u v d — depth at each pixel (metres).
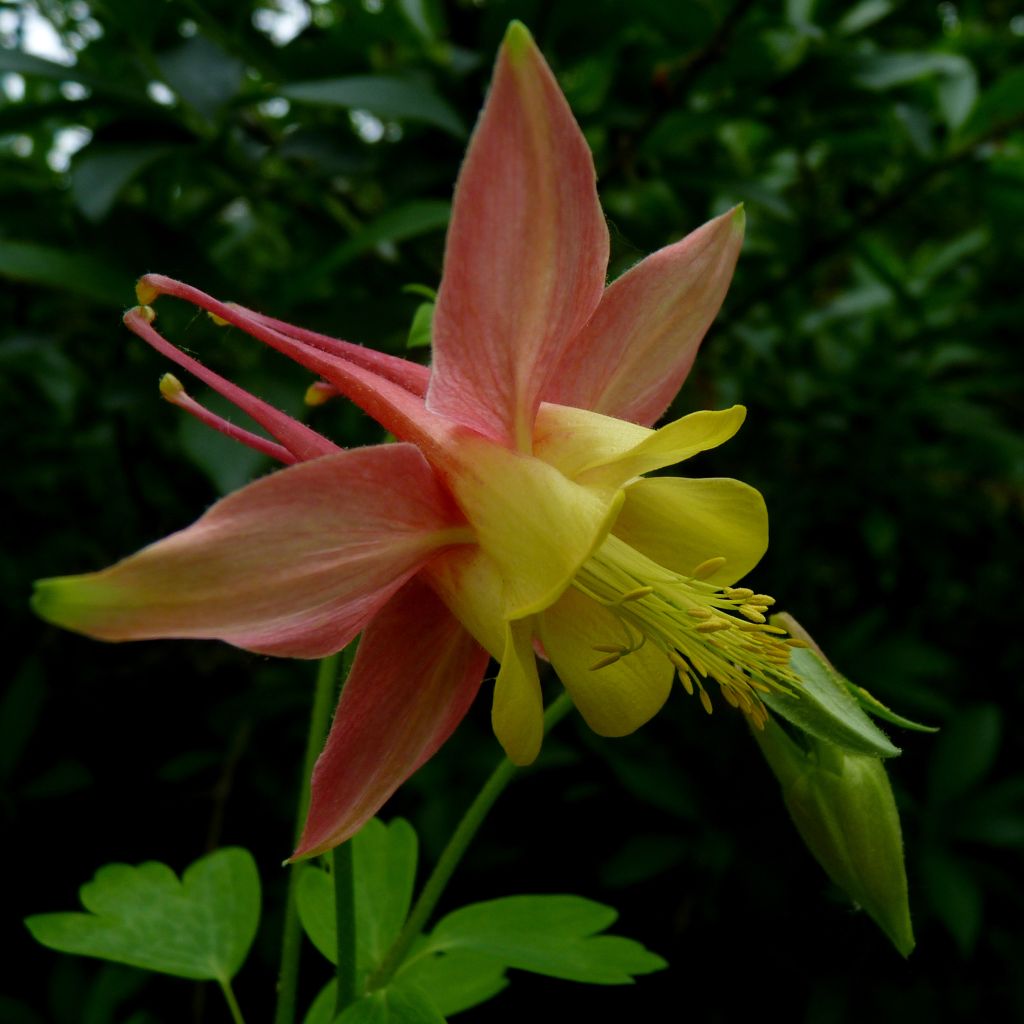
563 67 0.16
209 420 0.08
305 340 0.09
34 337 0.17
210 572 0.06
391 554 0.08
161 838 0.19
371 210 0.18
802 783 0.09
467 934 0.11
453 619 0.08
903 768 0.21
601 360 0.09
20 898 0.18
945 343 0.22
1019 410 0.24
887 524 0.21
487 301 0.07
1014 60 0.20
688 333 0.09
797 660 0.09
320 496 0.07
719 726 0.18
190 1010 0.18
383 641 0.08
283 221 0.20
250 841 0.19
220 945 0.11
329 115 0.18
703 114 0.17
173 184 0.17
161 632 0.06
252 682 0.19
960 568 0.24
